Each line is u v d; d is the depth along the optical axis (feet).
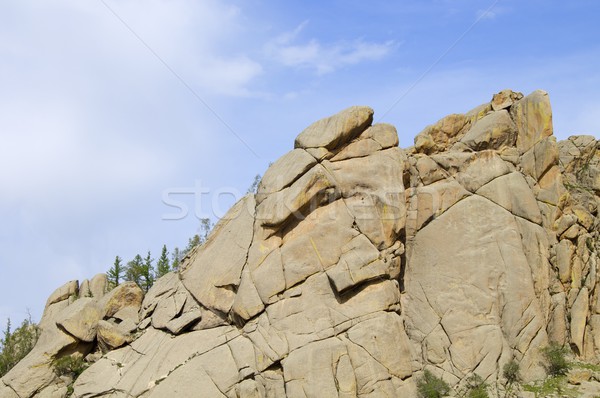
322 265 125.49
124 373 128.57
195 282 137.49
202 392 119.75
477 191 135.95
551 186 136.46
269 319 123.85
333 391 113.09
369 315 119.75
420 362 123.34
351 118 134.10
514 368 117.80
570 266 131.44
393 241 128.67
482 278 127.65
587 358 124.57
